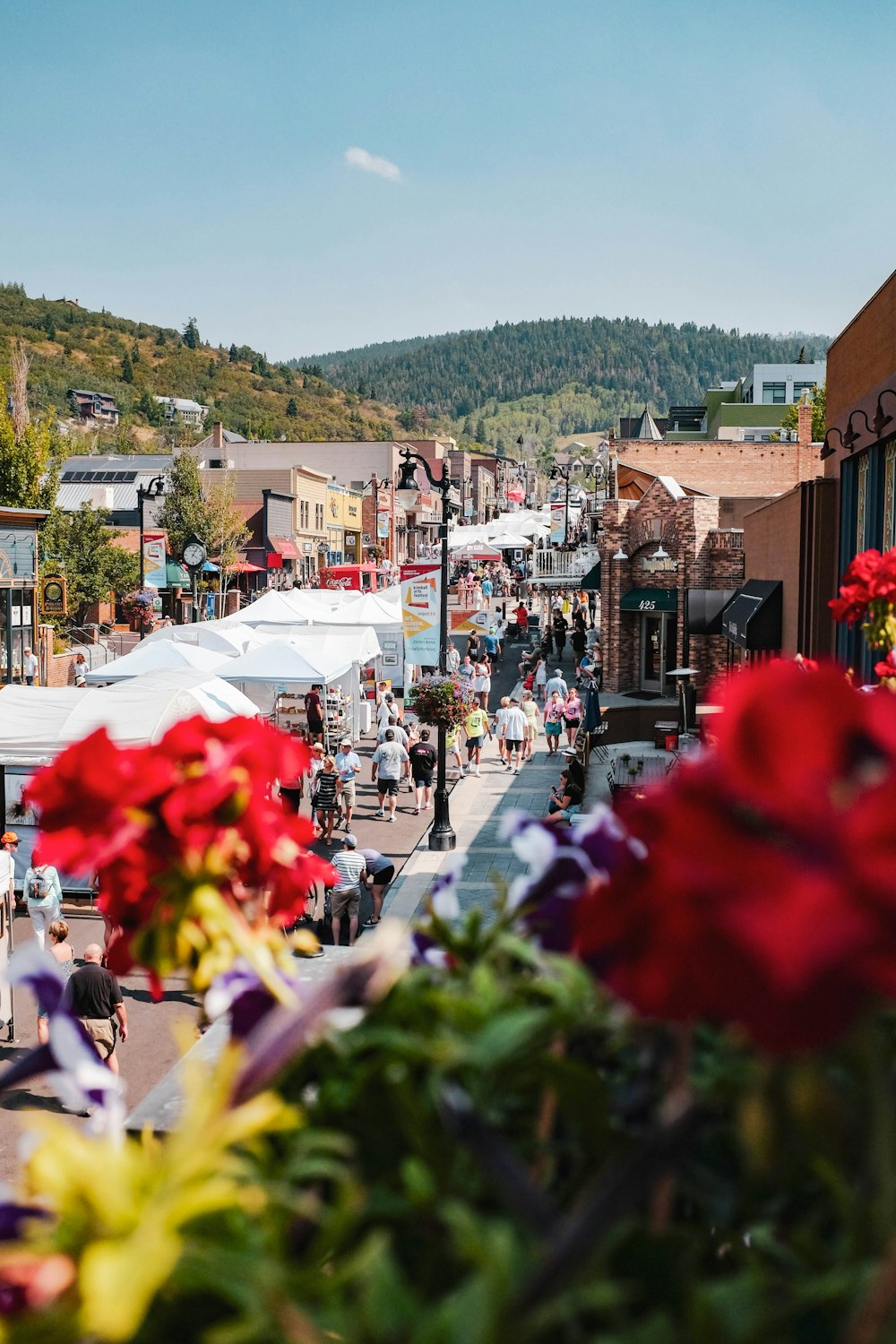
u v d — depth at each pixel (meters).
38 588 36.25
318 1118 1.31
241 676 25.03
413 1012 1.41
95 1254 0.92
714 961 0.84
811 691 0.94
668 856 0.90
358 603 35.03
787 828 0.89
